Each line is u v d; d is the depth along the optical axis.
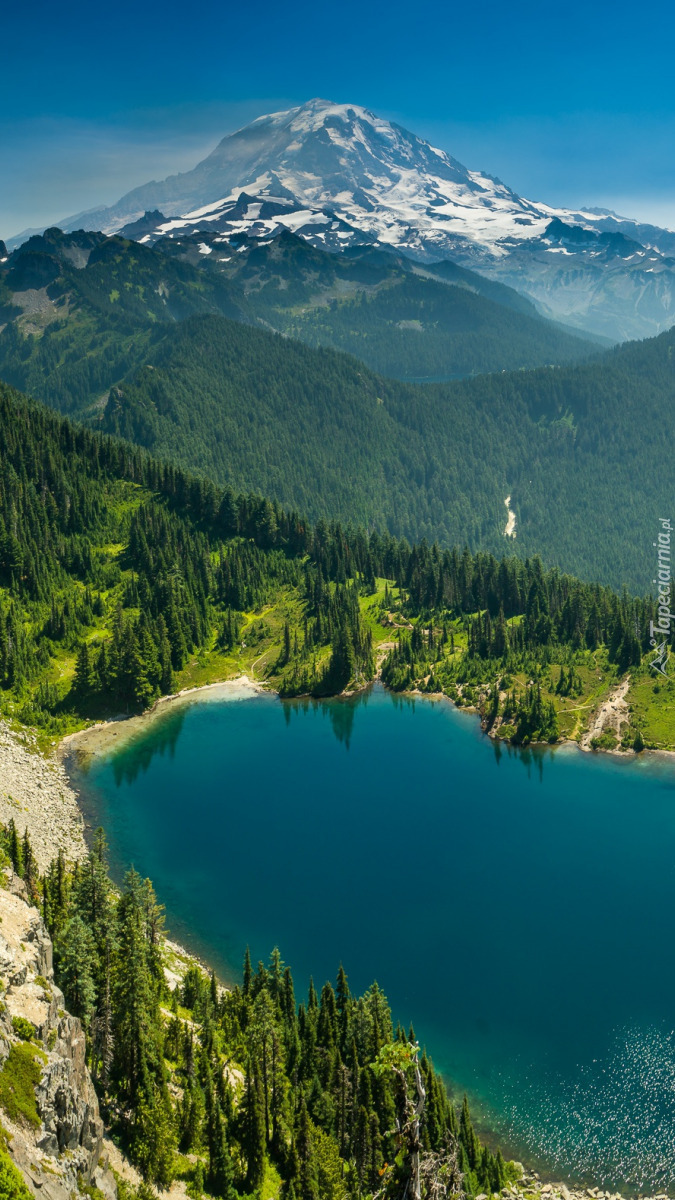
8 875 103.75
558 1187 92.50
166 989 103.88
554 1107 103.69
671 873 152.88
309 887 148.12
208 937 133.75
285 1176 82.62
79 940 83.25
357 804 179.12
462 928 136.75
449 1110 91.19
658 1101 103.94
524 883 149.88
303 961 128.38
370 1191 83.19
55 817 163.38
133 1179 70.62
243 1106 82.69
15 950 71.00
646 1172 94.56
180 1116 80.06
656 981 124.81
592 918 140.00
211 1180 77.31
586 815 175.00
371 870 154.00
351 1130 89.44
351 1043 97.44
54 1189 54.81
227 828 167.38
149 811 173.38
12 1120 55.78
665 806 178.38
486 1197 85.19
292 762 198.25
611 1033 115.06
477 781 190.12
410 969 127.31
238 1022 101.19
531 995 122.12
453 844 163.12
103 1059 81.00
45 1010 65.81
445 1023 116.75
